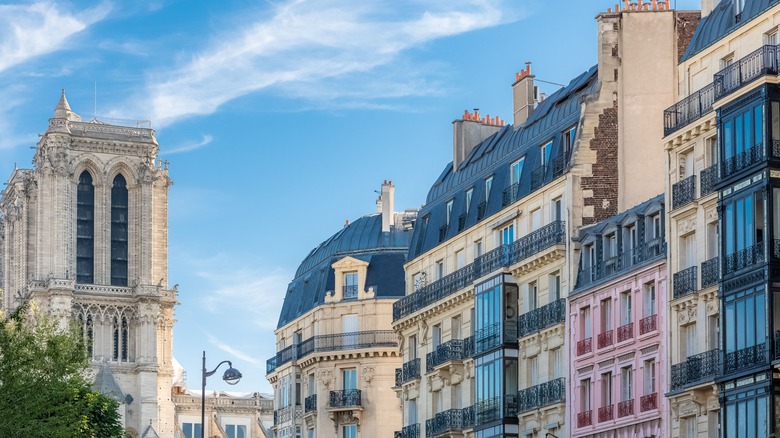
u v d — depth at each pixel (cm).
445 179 12031
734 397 7912
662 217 8919
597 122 9988
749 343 7838
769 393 7650
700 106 8531
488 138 11669
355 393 13800
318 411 14050
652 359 8862
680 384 8488
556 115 10450
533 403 10062
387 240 14275
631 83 10019
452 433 11031
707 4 9106
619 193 9912
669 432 8581
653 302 8919
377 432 13700
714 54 8550
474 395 10888
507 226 10694
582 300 9619
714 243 8394
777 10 7956
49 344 9788
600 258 9538
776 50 7881
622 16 10075
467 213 11331
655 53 10031
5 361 9556
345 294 14112
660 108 9988
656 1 10131
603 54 10075
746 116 7962
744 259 7919
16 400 9481
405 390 12075
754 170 7875
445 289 11406
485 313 10650
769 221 7762
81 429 11475
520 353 10350
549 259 10031
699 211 8475
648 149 9950
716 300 8269
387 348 13762
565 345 9781
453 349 11162
